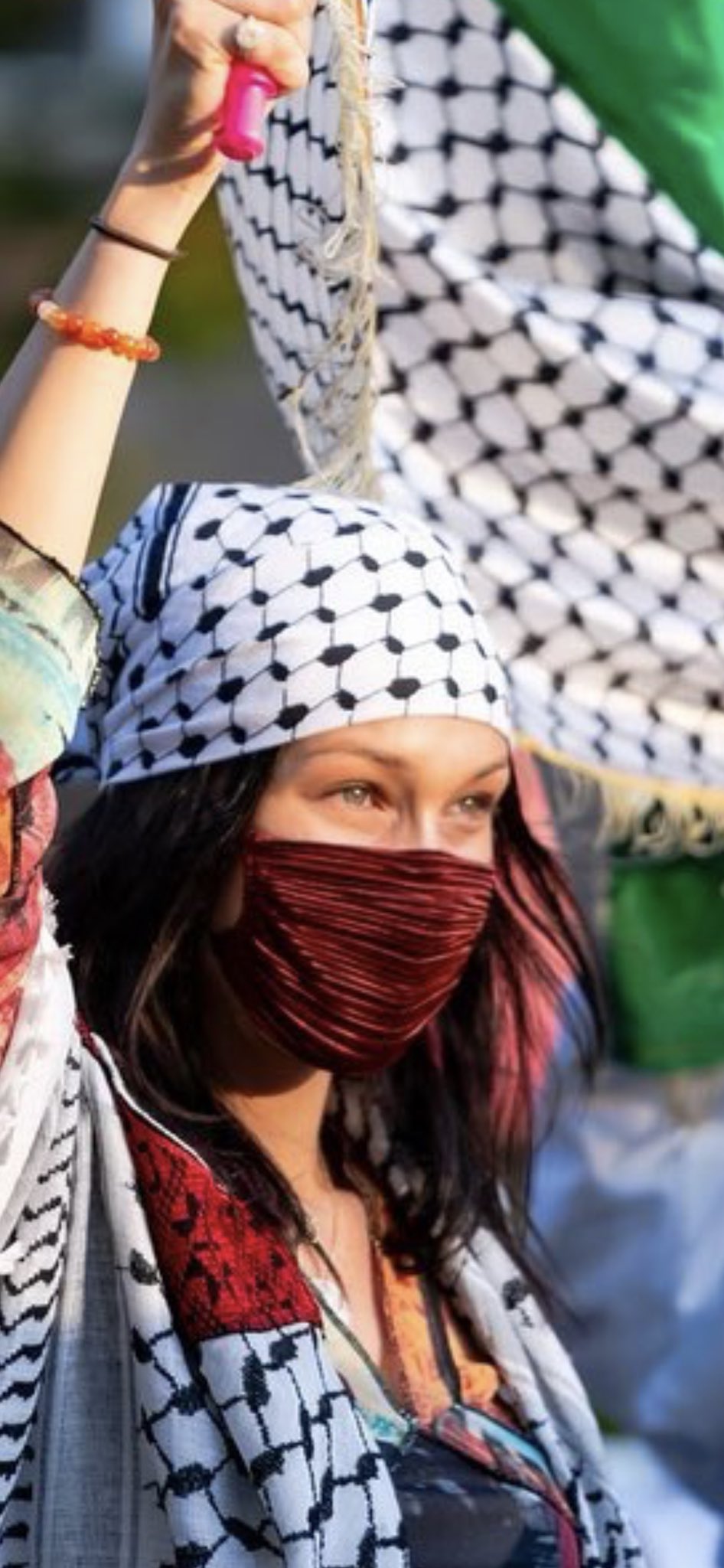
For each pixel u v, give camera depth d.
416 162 3.98
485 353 4.03
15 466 3.01
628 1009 5.38
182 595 3.63
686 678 4.24
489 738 3.66
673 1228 5.91
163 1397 3.29
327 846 3.59
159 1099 3.56
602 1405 6.02
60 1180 3.26
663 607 4.18
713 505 4.09
